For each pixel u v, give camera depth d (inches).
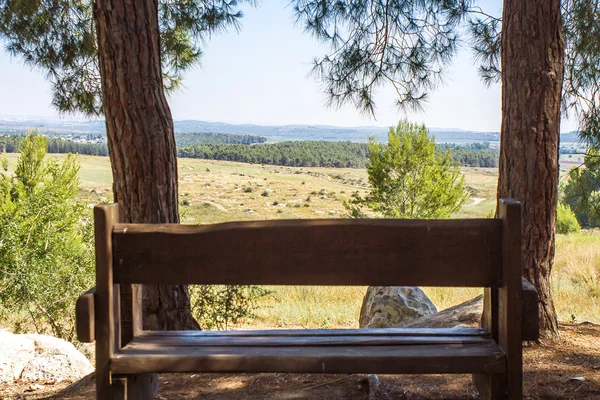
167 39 280.8
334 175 5561.0
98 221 80.0
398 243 79.0
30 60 267.4
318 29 246.5
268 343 85.3
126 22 150.5
